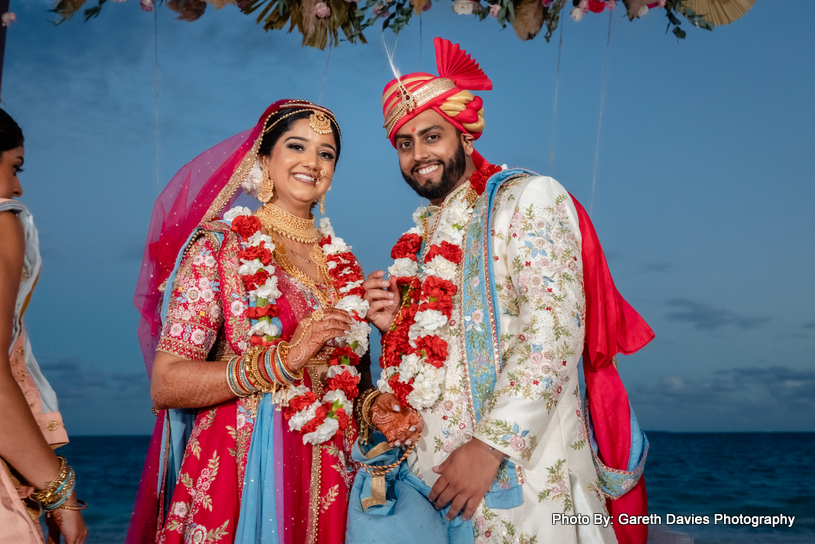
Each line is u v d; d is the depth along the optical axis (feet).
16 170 6.79
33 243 6.59
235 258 7.72
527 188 7.40
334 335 7.11
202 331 7.41
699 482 54.70
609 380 7.72
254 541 6.94
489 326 7.22
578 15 10.26
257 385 7.11
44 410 6.68
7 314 5.98
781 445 70.18
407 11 9.80
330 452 7.63
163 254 8.23
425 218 8.87
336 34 10.07
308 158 8.27
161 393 7.16
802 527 30.09
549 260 7.02
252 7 10.14
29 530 5.83
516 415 6.53
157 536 7.30
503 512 6.86
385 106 8.15
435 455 7.34
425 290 7.58
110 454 62.23
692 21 9.96
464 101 7.98
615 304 7.56
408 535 6.81
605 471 7.59
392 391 7.76
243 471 7.23
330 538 7.27
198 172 8.50
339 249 8.79
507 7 9.94
